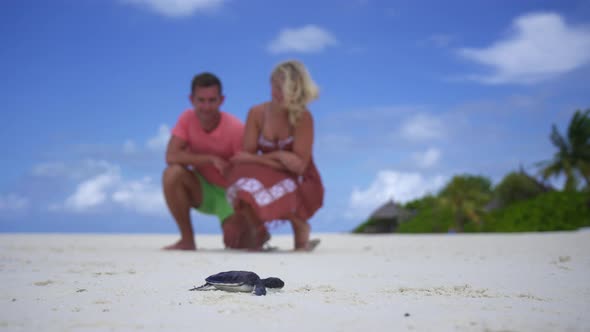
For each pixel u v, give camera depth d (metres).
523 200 15.29
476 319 1.15
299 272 2.12
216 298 1.43
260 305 1.32
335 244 4.30
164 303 1.35
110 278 1.91
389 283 1.81
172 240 4.95
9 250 3.28
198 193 3.63
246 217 3.36
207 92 3.42
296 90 3.19
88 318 1.16
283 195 3.21
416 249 3.52
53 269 2.19
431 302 1.39
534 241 4.02
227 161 3.62
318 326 1.09
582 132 15.91
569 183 15.62
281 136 3.28
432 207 16.19
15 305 1.33
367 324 1.10
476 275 2.04
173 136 3.57
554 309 1.29
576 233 5.29
